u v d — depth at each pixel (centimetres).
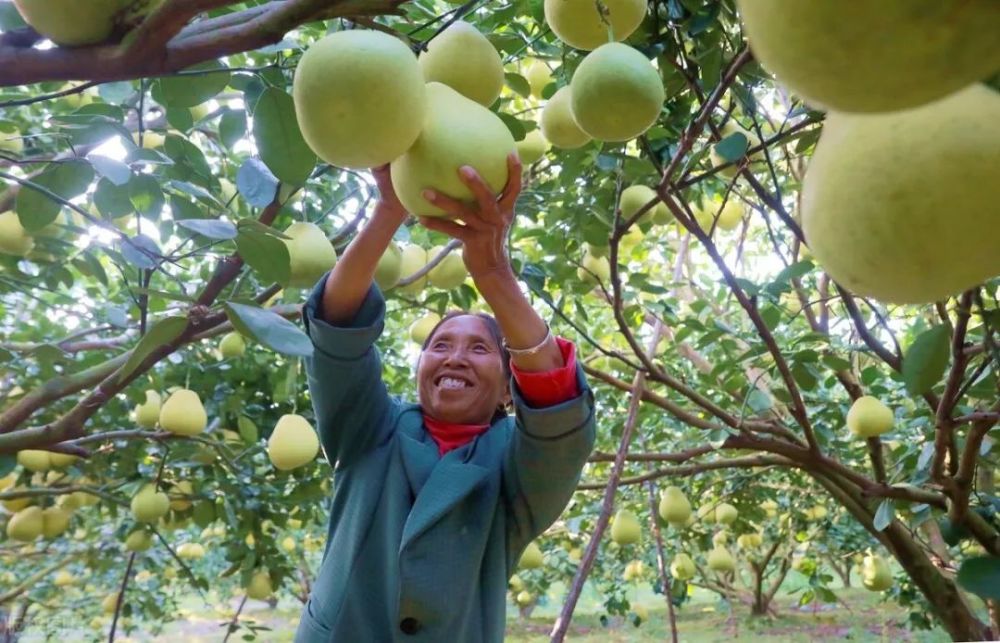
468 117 110
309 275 220
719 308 418
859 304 357
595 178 275
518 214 318
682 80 214
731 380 318
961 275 71
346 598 175
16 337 388
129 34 94
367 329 176
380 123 100
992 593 100
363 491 182
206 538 812
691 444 519
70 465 386
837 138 78
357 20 102
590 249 305
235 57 268
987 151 70
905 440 381
